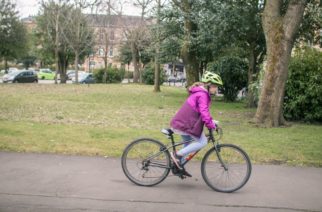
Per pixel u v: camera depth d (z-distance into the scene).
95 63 89.06
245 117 16.66
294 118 15.93
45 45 59.78
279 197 6.38
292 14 13.82
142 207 5.80
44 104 19.81
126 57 66.81
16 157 8.26
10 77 49.53
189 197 6.27
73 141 9.86
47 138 10.11
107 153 8.71
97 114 16.39
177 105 21.80
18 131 10.88
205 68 30.98
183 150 6.64
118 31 65.69
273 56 14.09
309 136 11.95
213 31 21.00
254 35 21.08
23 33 55.03
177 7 26.45
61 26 47.50
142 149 6.81
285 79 14.23
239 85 26.52
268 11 14.16
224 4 19.97
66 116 15.36
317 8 19.86
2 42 53.66
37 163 7.87
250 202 6.13
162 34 28.03
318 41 22.17
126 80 69.19
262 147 9.88
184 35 26.25
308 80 15.23
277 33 13.95
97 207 5.76
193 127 6.55
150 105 21.36
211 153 6.66
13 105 18.77
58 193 6.27
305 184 7.05
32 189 6.42
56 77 47.75
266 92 14.23
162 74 50.00
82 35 48.78
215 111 19.28
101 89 35.12
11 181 6.78
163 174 6.76
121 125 13.32
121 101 23.34
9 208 5.63
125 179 7.04
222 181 6.64
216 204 6.01
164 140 10.38
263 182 7.11
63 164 7.85
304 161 8.53
